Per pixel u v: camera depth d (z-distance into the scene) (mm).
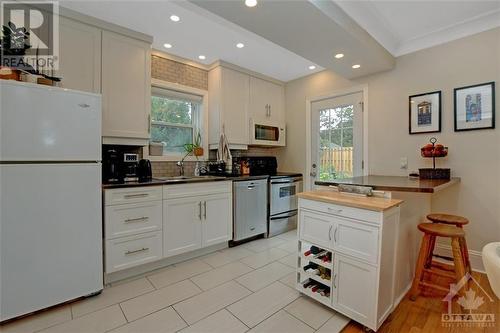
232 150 3896
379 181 2195
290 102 4137
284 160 4242
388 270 1597
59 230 1739
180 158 3279
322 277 1791
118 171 2518
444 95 2555
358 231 1559
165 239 2412
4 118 1532
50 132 1687
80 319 1646
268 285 2094
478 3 2100
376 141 3072
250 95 3689
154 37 2684
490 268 682
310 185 3842
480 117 2340
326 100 3645
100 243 1931
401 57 2854
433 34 2570
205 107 3506
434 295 1929
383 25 2428
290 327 1578
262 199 3316
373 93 3098
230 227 2973
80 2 2072
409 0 2070
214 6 1774
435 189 1664
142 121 2617
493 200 2287
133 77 2547
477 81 2359
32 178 1634
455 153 2488
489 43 2295
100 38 2340
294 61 3357
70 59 2188
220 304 1822
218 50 3021
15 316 1584
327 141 3646
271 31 2109
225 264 2518
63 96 1732
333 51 2480
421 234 2182
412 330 1555
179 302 1846
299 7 1793
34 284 1649
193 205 2625
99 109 1904
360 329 1564
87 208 1857
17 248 1591
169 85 3125
